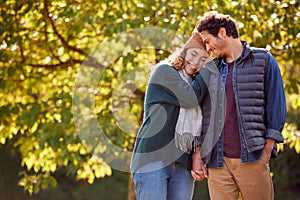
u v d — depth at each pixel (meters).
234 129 4.75
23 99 8.73
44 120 8.48
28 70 8.62
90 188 17.31
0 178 17.69
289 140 8.28
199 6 7.32
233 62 4.81
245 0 7.34
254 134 4.67
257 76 4.71
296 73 8.70
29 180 9.12
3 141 8.88
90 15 7.70
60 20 8.17
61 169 17.41
